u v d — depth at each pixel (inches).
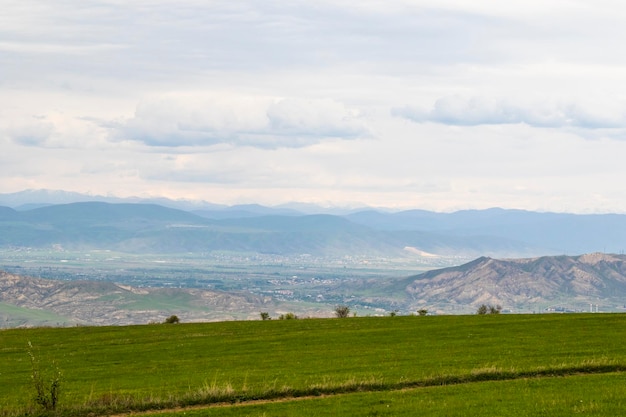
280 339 2851.9
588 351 2153.1
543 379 1753.2
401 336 2765.7
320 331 3078.2
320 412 1483.8
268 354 2448.3
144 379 2021.4
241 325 3516.2
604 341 2364.7
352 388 1721.2
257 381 1872.5
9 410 1581.0
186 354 2551.7
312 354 2389.3
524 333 2662.4
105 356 2583.7
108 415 1545.3
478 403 1504.7
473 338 2600.9
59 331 3462.1
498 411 1433.3
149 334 3238.2
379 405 1528.1
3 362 2513.5
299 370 2044.8
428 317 3602.4
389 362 2117.4
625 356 2033.7
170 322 3887.8
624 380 1707.7
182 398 1628.9
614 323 2866.6
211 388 1697.8
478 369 1855.3
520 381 1734.7
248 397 1648.6
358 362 2149.4
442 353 2260.1
